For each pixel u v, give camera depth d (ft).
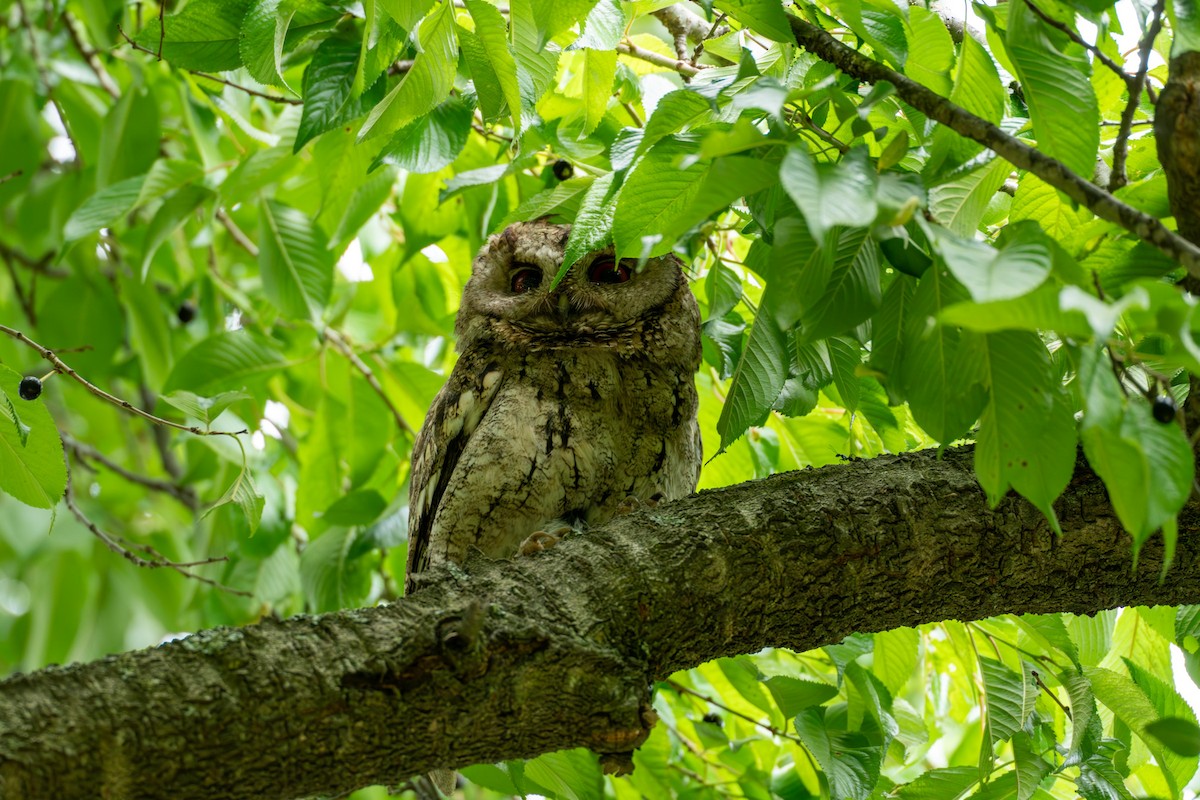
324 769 16.47
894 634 27.86
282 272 35.37
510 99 20.18
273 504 37.27
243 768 15.89
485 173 28.14
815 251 16.89
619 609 19.33
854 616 21.47
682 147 18.61
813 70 20.40
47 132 52.26
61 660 52.11
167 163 33.96
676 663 20.25
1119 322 18.79
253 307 46.96
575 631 18.54
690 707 36.50
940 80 20.84
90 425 54.75
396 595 41.39
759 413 21.97
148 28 25.61
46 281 50.19
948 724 39.86
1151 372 15.92
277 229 35.47
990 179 20.30
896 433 27.91
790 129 18.13
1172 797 24.93
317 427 37.63
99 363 45.98
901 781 34.04
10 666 57.88
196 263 43.11
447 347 46.06
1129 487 13.46
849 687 26.35
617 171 20.89
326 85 23.67
